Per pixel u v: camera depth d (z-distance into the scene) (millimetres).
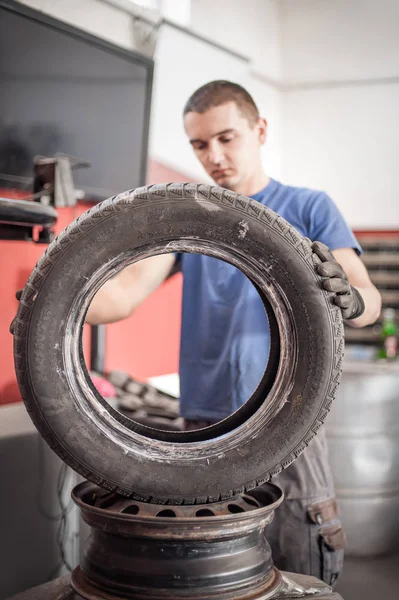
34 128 2381
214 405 1599
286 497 1564
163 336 3635
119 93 2664
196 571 979
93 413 1009
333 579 1598
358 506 2666
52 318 962
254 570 1033
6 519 1906
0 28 2189
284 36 4434
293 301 1001
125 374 2893
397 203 4426
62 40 2385
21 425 2039
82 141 2574
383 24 4289
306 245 1006
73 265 962
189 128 1647
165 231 977
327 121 4449
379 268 4480
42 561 2014
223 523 964
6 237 1662
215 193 982
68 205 1979
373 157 4422
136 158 2836
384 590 2447
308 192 1608
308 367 1007
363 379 2625
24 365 966
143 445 1021
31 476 1975
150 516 967
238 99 1597
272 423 1021
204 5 3842
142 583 980
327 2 4344
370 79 4352
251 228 983
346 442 2643
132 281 1584
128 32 2672
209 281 1611
